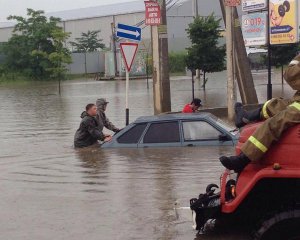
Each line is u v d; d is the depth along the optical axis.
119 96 33.66
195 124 12.20
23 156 12.65
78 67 69.00
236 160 5.03
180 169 9.63
